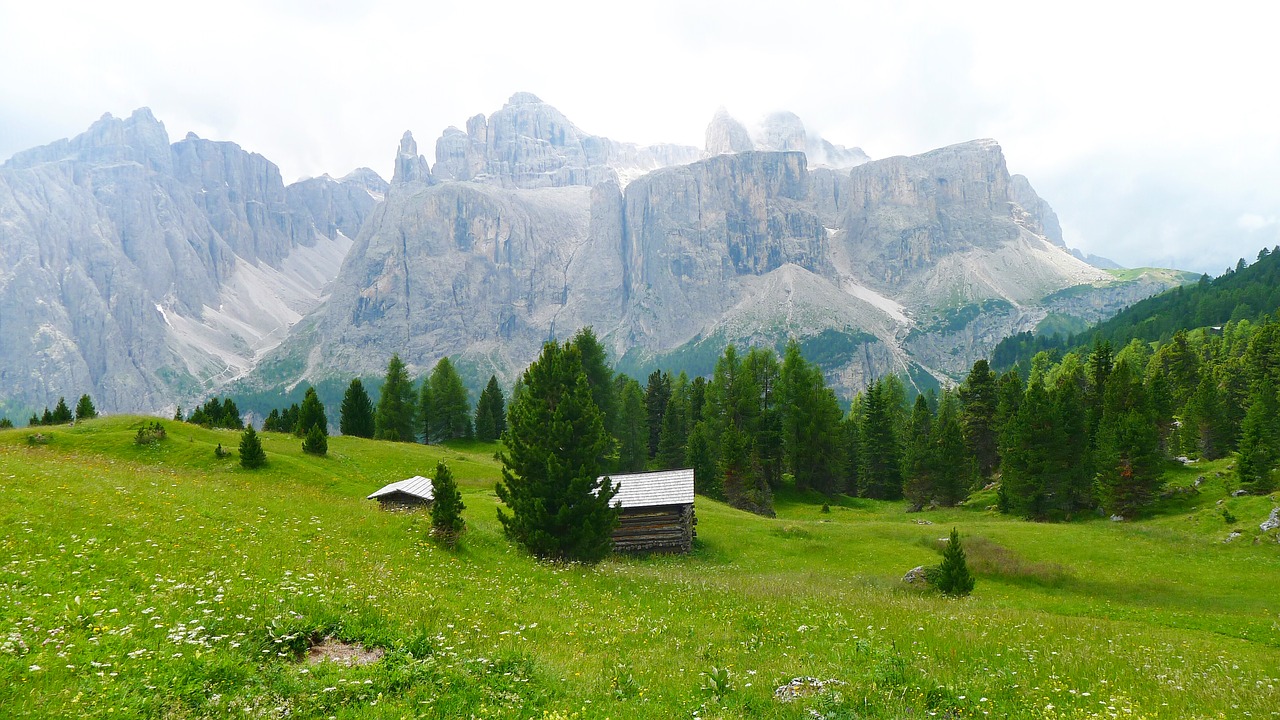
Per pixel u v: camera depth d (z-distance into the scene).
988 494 86.00
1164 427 82.62
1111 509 65.81
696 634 18.09
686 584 27.72
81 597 13.70
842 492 100.50
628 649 16.06
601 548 33.19
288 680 11.30
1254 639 27.86
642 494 50.56
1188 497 63.88
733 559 48.62
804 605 23.73
